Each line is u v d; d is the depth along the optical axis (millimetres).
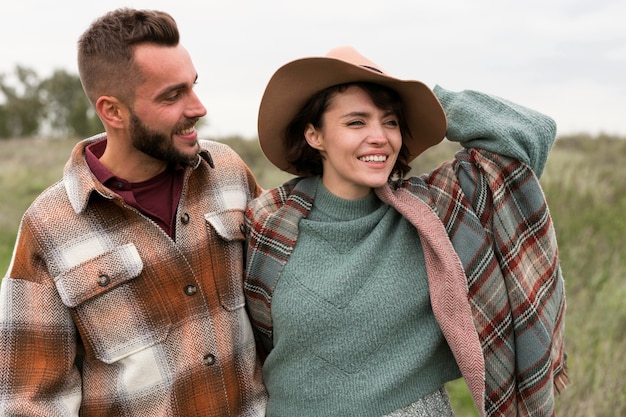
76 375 2008
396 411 2033
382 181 1993
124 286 1965
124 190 2027
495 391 2086
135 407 1993
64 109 54156
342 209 2111
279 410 2123
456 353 1958
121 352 1968
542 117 2105
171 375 2004
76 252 1941
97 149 2141
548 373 2062
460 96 2195
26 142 25578
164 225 2074
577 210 6652
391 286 1996
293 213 2121
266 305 2113
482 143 2092
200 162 2170
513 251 2041
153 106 1917
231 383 2100
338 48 2129
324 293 1989
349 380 2010
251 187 2377
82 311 1945
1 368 1871
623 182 7840
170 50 1926
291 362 2066
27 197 11883
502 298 2049
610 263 5367
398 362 2012
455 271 1965
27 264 1938
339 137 1996
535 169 2066
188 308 2027
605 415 3488
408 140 2268
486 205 2062
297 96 2062
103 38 1911
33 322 1900
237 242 2182
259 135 2225
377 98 1973
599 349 3959
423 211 2047
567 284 4992
